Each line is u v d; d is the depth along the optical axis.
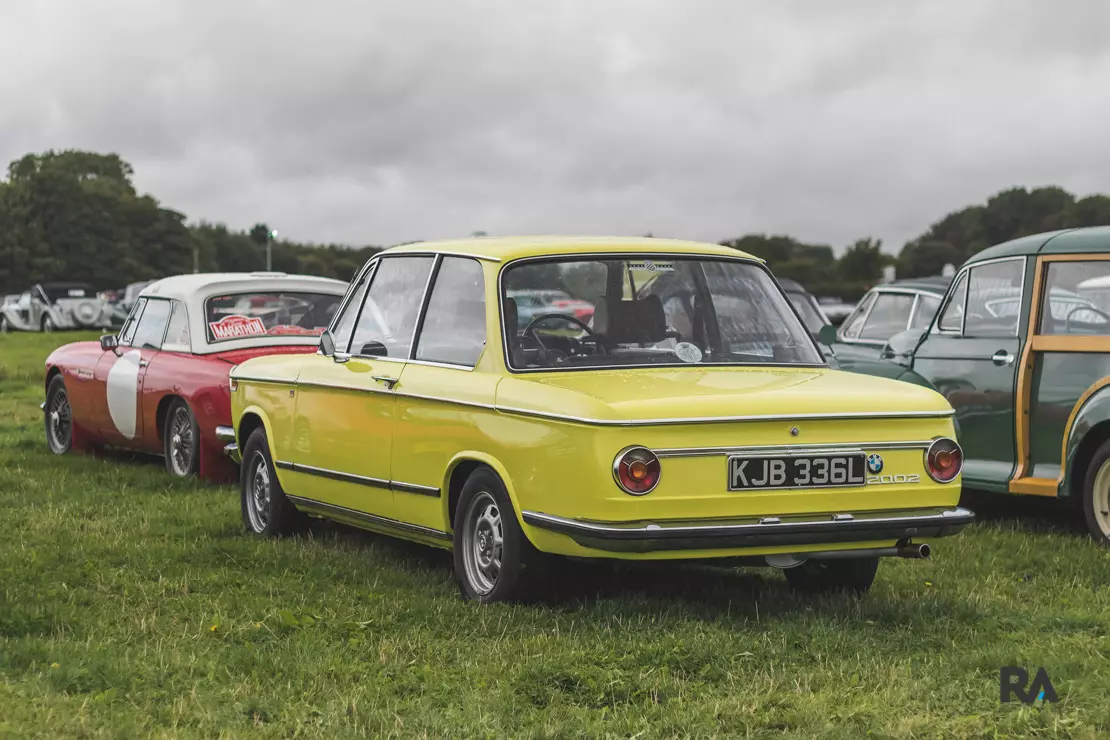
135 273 130.88
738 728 4.57
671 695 4.93
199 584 6.88
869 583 6.68
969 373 9.21
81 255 127.06
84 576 7.10
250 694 4.94
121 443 11.82
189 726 4.60
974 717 4.59
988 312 9.26
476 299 6.62
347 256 153.00
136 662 5.30
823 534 5.84
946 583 7.02
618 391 5.89
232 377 8.79
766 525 5.74
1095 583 7.12
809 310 15.98
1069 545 8.22
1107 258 8.66
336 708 4.73
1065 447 8.48
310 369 7.80
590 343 6.43
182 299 11.12
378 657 5.46
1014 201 91.62
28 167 140.75
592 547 5.66
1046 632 5.91
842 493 5.90
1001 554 7.87
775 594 6.61
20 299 51.25
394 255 7.50
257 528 8.54
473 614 6.09
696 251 6.91
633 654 5.37
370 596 6.50
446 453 6.48
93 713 4.68
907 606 6.24
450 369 6.59
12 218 124.31
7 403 18.11
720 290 6.79
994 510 9.86
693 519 5.68
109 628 5.94
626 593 6.55
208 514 9.04
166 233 136.75
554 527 5.75
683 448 5.66
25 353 31.03
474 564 6.45
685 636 5.61
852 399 6.00
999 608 6.31
